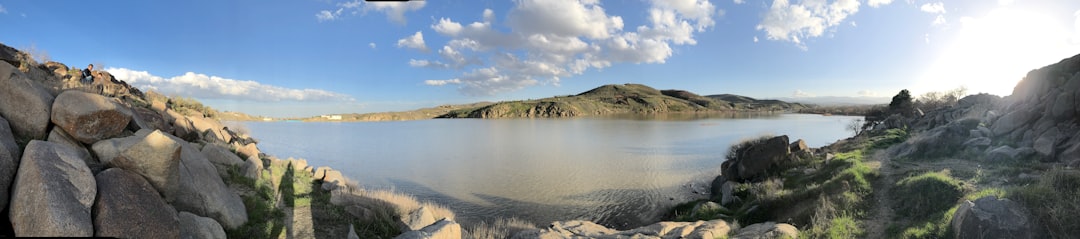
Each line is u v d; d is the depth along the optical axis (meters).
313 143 103.44
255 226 11.01
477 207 35.09
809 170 25.22
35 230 5.76
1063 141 17.69
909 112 80.56
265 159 21.55
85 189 6.55
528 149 90.75
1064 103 19.11
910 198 14.63
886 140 32.47
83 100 8.91
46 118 8.65
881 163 21.69
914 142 24.34
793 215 17.14
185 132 19.56
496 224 23.16
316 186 18.77
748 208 20.30
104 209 6.56
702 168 55.62
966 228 9.81
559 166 62.53
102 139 9.09
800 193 18.86
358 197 16.08
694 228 16.08
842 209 15.56
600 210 33.88
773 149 28.61
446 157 76.50
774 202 19.17
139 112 16.91
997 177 15.04
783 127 153.50
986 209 9.77
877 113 124.81
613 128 166.25
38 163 6.28
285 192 15.05
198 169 10.77
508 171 57.84
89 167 7.70
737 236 14.31
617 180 48.00
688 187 41.81
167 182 8.47
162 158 8.33
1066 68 23.12
